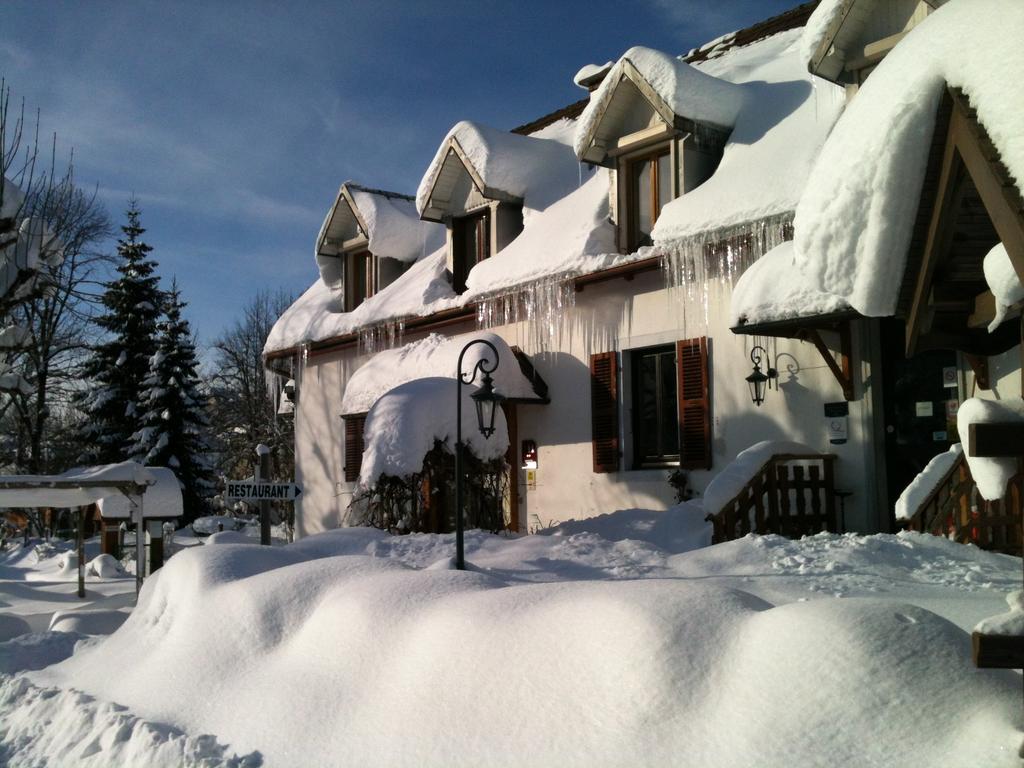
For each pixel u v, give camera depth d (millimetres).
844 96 10875
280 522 29500
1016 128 3418
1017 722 3398
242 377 46906
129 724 5750
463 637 5043
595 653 4492
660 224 11688
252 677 5941
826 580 6855
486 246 15625
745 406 11414
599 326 13242
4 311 12164
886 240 4461
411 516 11586
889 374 10375
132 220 35844
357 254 19016
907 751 3496
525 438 14320
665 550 9539
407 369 14891
